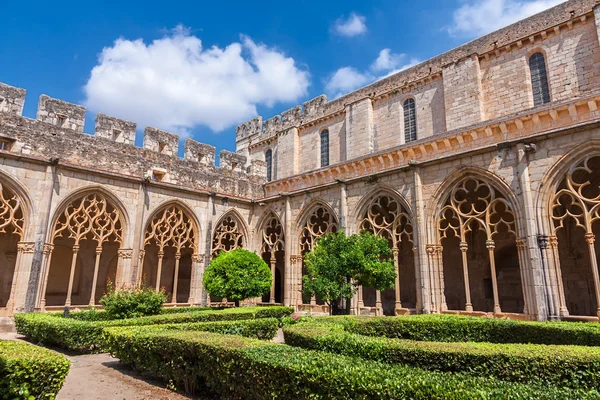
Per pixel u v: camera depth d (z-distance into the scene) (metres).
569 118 14.44
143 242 19.52
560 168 13.27
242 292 18.05
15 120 17.14
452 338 10.58
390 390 4.26
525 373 5.64
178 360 7.12
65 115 19.38
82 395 6.84
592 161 16.69
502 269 21.19
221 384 6.33
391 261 15.09
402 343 6.86
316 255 15.37
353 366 4.94
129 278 18.58
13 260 19.88
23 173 16.14
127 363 8.98
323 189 20.95
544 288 12.81
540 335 9.32
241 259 18.72
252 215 24.81
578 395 3.85
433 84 22.86
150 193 20.19
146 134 22.08
